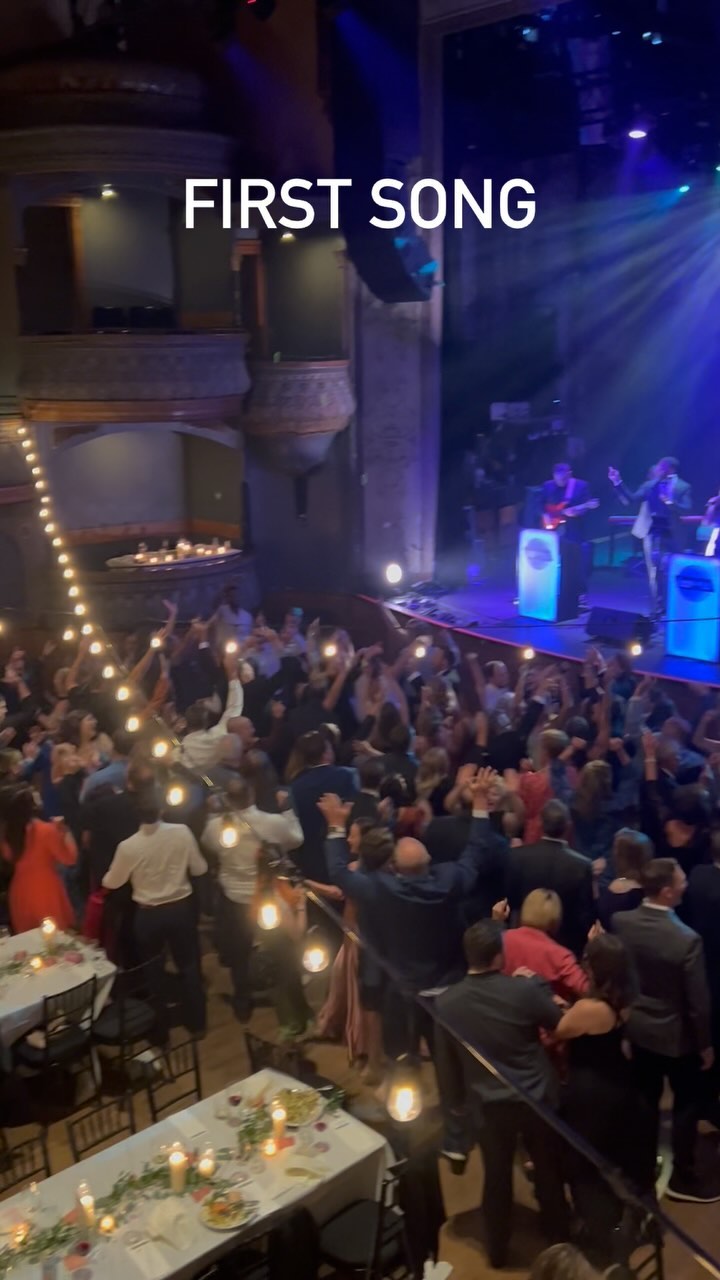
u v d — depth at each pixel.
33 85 15.89
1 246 16.69
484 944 5.29
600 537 21.06
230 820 7.34
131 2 16.58
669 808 7.58
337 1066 7.10
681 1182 5.98
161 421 17.12
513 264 19.59
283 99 17.30
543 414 20.20
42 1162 6.43
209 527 20.75
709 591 13.92
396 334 18.06
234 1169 5.27
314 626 12.22
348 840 7.01
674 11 14.54
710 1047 5.69
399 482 18.55
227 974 8.43
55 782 8.60
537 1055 5.29
